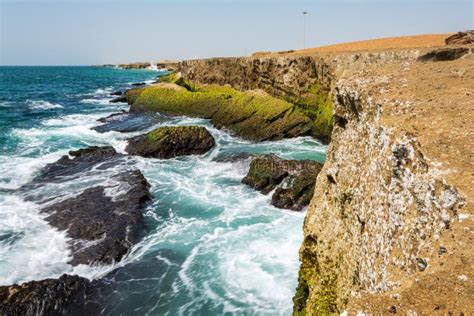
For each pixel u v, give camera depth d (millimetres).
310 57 25016
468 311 3133
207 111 32344
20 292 9719
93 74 142625
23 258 11703
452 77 7793
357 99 7629
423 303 3371
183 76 43625
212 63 36938
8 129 29250
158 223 14297
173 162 21375
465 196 4125
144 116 33500
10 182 17719
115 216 14070
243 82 32562
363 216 6043
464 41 21859
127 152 22641
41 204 15320
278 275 11023
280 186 16703
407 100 6598
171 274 11320
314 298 7422
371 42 41906
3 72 160000
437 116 5797
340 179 7578
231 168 20047
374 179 5926
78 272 11320
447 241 3896
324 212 8289
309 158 20562
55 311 9711
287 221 14289
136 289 10719
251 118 27219
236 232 13570
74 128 30109
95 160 21047
